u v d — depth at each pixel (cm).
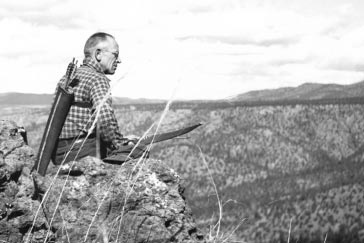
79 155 380
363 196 16600
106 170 332
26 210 305
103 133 375
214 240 224
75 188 319
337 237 14875
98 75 400
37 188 323
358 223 15512
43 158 338
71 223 304
